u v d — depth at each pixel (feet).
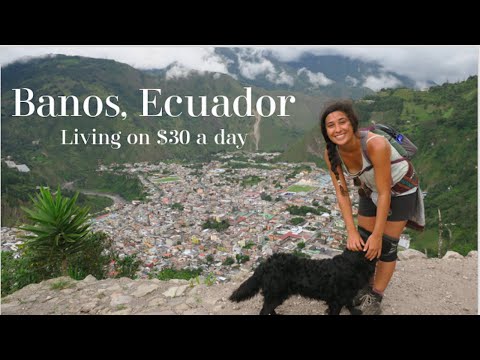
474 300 13.48
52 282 16.72
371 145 10.31
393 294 14.05
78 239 20.11
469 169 138.41
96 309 13.89
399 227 11.48
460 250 33.99
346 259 11.07
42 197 19.85
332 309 11.40
